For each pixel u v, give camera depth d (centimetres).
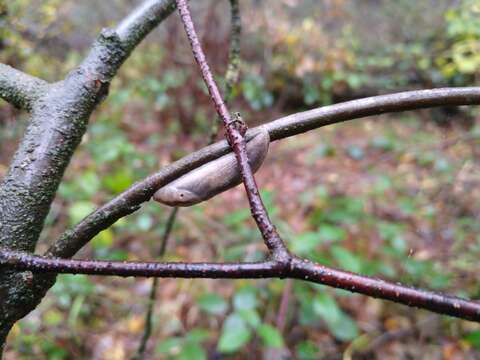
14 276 11
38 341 34
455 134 66
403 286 8
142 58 76
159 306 41
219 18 80
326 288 38
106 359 37
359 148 69
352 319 41
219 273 8
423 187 58
